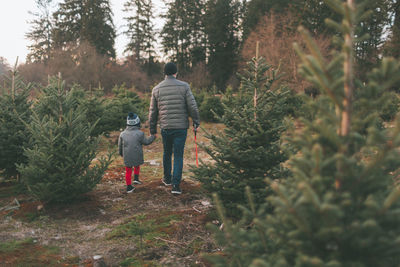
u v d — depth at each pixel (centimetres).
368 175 139
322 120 137
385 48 1716
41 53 4628
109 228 351
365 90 144
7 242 312
